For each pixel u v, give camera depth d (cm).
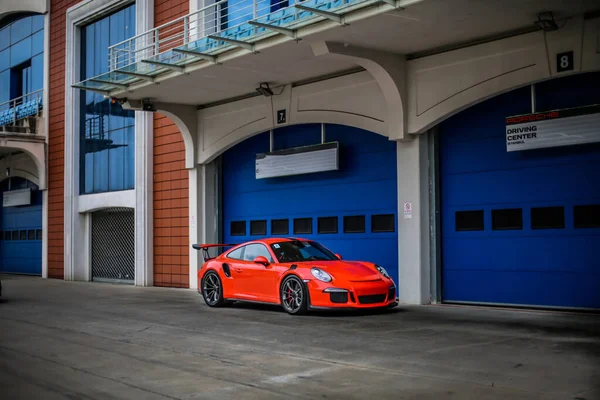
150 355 746
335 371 640
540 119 1106
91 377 634
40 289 1827
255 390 569
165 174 1884
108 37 2153
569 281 1088
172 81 1456
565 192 1095
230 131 1661
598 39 1000
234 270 1203
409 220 1270
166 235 1877
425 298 1252
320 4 1070
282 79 1462
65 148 2288
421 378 602
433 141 1272
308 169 1487
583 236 1073
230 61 1291
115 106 2103
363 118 1354
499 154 1187
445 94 1202
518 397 527
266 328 941
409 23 1057
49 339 878
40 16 2512
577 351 724
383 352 734
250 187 1680
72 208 2253
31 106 2509
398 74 1250
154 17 1895
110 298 1509
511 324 953
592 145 1065
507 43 1112
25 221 2630
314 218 1506
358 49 1191
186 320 1055
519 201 1156
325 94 1428
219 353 750
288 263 1114
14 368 682
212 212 1761
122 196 2036
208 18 1664
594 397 523
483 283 1205
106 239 2186
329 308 1030
